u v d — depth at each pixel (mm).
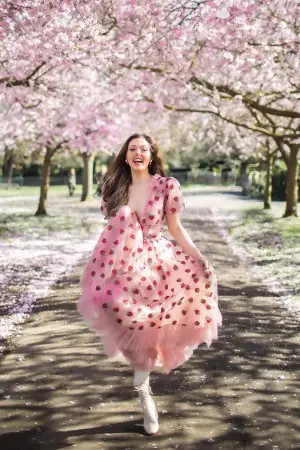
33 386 4266
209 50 11742
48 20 9117
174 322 3600
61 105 16375
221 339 5648
